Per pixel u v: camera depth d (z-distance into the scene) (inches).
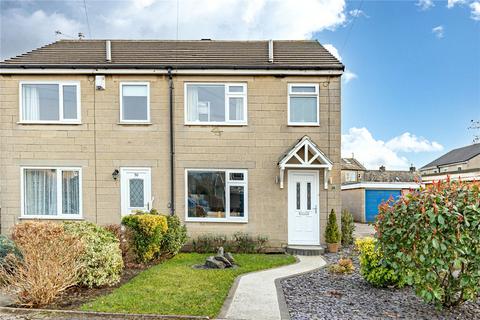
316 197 451.2
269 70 454.6
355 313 212.1
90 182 455.8
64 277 233.5
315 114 459.8
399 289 263.4
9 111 457.4
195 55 498.9
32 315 207.5
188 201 456.1
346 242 478.3
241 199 455.5
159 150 457.7
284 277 298.0
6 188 454.3
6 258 250.2
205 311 208.8
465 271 205.3
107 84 460.1
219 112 464.4
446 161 1699.1
